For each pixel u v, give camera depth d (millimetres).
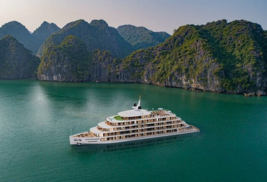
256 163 84875
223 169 80625
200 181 73438
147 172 77625
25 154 87875
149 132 98875
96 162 82875
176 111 153625
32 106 162250
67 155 87125
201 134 109625
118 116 99312
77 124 122062
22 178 73188
